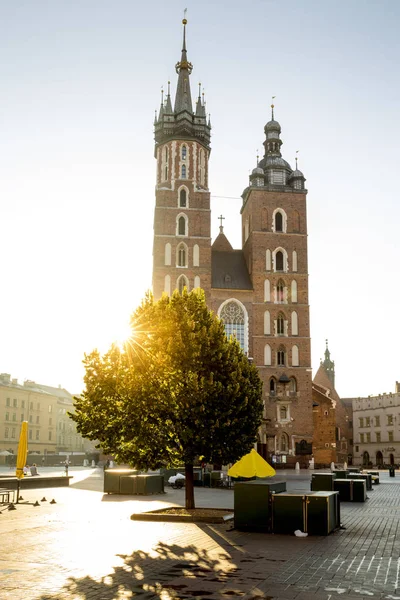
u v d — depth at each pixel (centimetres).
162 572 1394
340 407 12250
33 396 12912
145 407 2489
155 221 8194
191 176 8412
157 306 2730
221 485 4488
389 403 11600
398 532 2056
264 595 1192
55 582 1283
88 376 2731
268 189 8500
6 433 11888
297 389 7912
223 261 8738
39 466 9112
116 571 1399
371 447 12038
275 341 8038
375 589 1242
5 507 2862
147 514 2381
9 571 1390
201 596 1182
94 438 2727
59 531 2052
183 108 8669
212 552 1653
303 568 1446
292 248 8369
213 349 2631
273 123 9162
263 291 8188
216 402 2512
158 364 2520
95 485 4622
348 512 2742
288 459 7681
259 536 1948
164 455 2528
